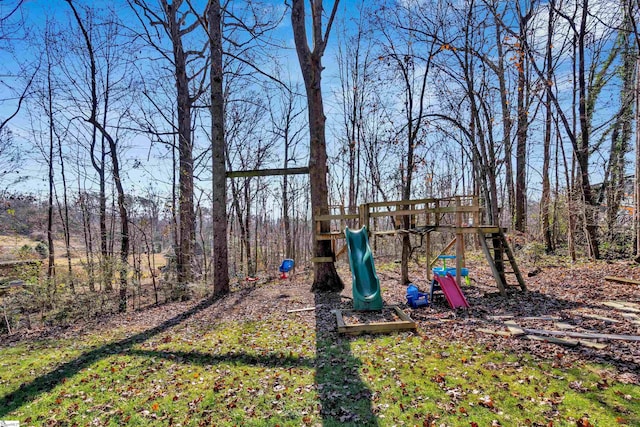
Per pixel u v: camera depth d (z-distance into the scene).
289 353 4.88
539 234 14.09
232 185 16.23
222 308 8.03
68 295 8.84
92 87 11.95
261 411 3.46
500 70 12.71
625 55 11.30
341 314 6.43
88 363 5.02
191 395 3.88
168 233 12.44
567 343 4.49
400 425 3.05
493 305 6.67
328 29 8.34
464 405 3.28
